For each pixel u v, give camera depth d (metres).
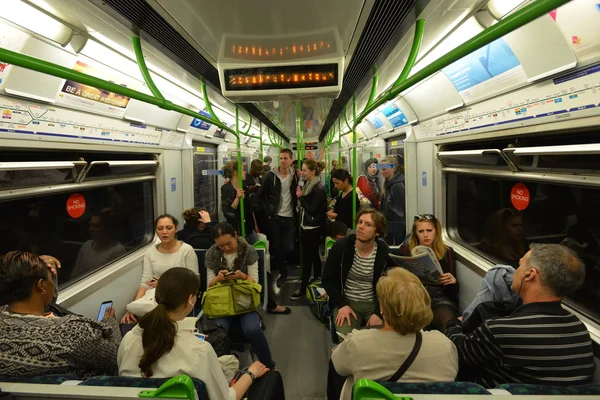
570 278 1.47
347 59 2.51
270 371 2.11
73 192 2.91
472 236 3.39
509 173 2.56
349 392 1.56
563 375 1.41
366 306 2.75
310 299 3.82
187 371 1.39
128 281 3.53
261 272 3.57
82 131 2.80
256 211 5.22
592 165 1.81
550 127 2.02
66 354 1.49
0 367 1.42
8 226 2.30
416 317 1.45
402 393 1.16
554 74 1.89
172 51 2.34
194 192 5.20
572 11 1.60
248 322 2.78
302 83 2.29
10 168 2.08
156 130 4.10
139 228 4.08
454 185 3.71
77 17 1.79
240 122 6.49
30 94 2.19
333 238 3.79
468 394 1.07
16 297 1.55
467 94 2.83
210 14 1.64
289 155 4.75
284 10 1.61
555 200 2.23
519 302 2.12
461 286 3.29
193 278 1.65
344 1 1.53
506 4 1.68
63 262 2.80
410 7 1.77
